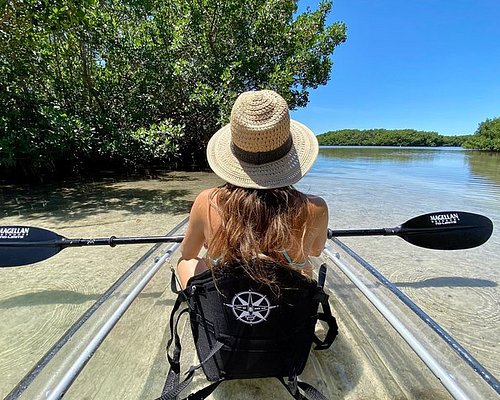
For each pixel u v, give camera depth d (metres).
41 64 6.72
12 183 7.00
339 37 9.84
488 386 1.24
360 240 3.48
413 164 15.38
